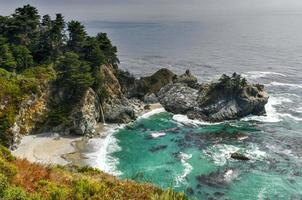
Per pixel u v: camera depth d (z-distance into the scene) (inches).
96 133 3900.1
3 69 3838.6
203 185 2672.2
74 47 4761.3
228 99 4426.7
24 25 4670.3
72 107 3905.0
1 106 3420.3
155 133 3929.6
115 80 4729.3
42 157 3157.0
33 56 4603.8
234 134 3816.4
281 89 6028.5
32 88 3777.1
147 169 2987.2
